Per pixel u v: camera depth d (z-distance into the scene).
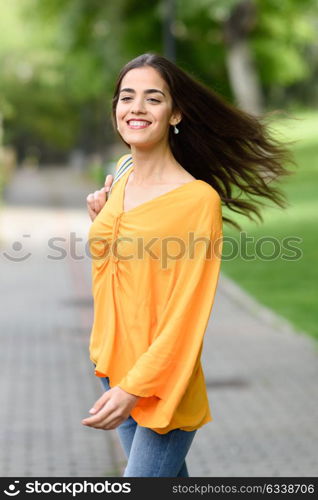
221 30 62.97
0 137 41.91
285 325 17.72
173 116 5.34
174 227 5.08
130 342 5.15
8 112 41.84
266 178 5.75
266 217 35.47
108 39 62.97
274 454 9.83
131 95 5.21
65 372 14.10
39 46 88.94
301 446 10.12
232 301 21.28
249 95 62.31
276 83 81.31
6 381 13.51
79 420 11.35
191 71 5.56
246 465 9.44
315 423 11.04
